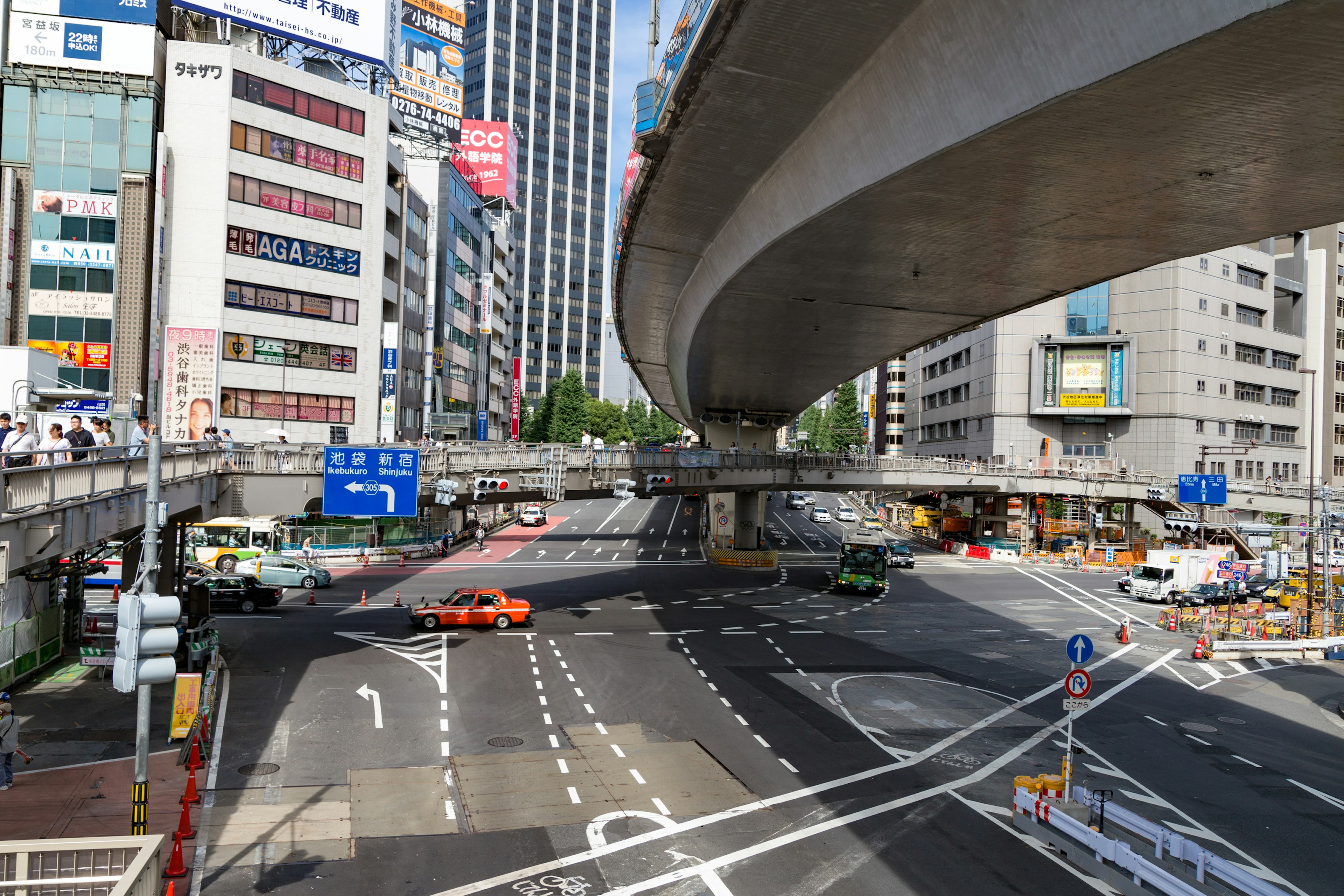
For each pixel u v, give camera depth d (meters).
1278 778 20.66
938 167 18.38
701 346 44.31
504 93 192.25
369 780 18.86
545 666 29.36
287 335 52.19
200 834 15.91
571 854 15.51
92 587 37.47
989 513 81.88
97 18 46.62
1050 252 25.19
